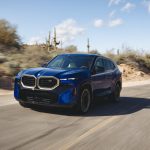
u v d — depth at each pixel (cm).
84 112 1015
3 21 2180
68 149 626
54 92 935
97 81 1086
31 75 962
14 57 1972
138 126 882
